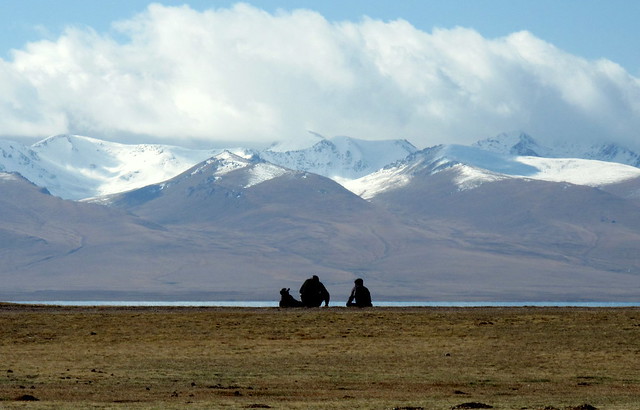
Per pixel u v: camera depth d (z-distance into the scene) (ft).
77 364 462.60
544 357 489.67
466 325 586.04
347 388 404.98
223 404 345.10
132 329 570.87
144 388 397.39
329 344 528.22
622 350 508.53
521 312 655.76
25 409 320.50
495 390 403.75
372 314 636.89
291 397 375.45
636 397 382.42
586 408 336.90
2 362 465.88
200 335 554.05
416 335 556.51
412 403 353.51
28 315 618.85
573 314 636.07
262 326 583.99
